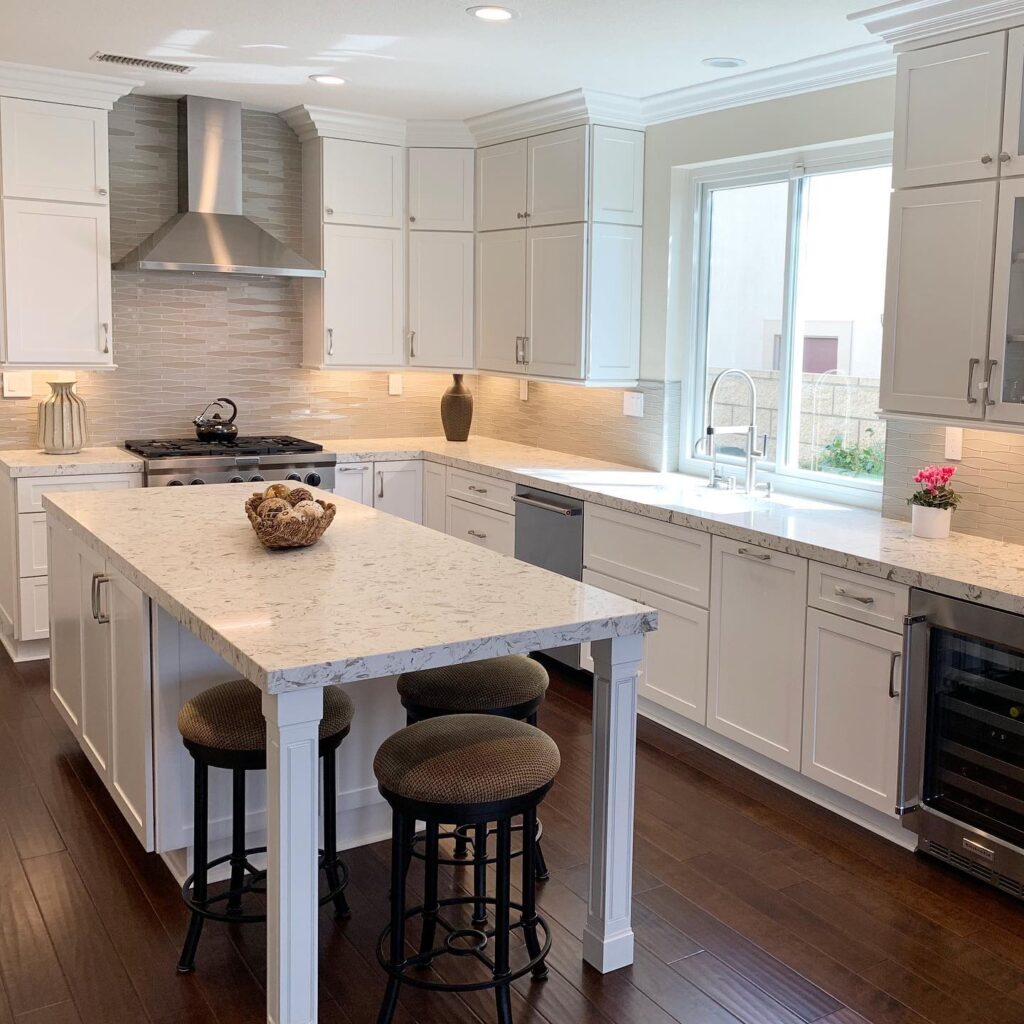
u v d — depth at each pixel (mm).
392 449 5961
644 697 4535
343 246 5801
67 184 5047
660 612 4387
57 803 3678
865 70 4133
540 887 3168
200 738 2633
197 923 2717
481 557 3148
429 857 2715
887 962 2830
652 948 2873
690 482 4957
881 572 3363
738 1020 2580
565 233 5242
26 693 4723
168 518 3602
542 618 2508
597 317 5211
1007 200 3250
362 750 3320
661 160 5145
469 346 6035
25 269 5012
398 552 3189
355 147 5758
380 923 2975
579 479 4996
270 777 2246
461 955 2625
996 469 3693
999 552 3516
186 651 3025
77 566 3625
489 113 5559
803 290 4617
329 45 4289
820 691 3664
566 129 5184
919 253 3529
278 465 5449
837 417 4504
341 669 2188
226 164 5523
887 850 3459
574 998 2652
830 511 4246
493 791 2355
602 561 4688
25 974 2715
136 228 5555
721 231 5027
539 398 6141
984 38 3275
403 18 3881
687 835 3537
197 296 5812
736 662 4020
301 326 6121
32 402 5453
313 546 3242
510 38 4109
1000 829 3143
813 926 2998
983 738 3162
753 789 3908
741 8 3654
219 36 4195
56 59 4645
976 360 3373
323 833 3297
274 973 2316
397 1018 2562
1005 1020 2596
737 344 4984
